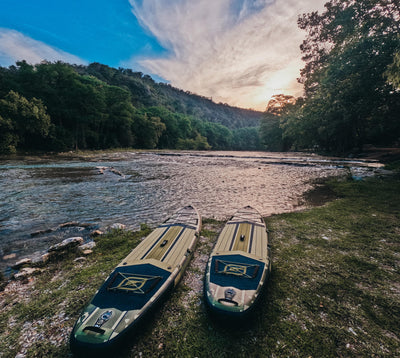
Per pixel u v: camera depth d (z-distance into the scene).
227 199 13.20
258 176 21.28
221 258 5.26
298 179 19.66
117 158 38.44
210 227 8.88
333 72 19.83
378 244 6.96
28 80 45.97
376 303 4.48
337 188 15.52
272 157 44.56
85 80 58.06
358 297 4.66
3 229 8.96
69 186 16.11
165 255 5.51
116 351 3.25
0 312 4.49
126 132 65.75
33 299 4.84
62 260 6.55
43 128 38.53
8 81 43.06
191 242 6.29
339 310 4.32
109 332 3.31
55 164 27.31
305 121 45.91
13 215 10.47
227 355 3.45
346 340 3.66
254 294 4.05
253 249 5.78
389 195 12.31
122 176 20.67
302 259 6.24
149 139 73.81
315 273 5.55
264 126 87.25
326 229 8.35
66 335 3.87
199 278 5.42
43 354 3.54
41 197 13.29
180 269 5.05
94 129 58.62
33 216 10.38
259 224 7.43
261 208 11.51
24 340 3.80
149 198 13.38
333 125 40.81
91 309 3.75
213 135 124.50
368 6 19.39
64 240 7.44
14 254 7.09
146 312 3.75
